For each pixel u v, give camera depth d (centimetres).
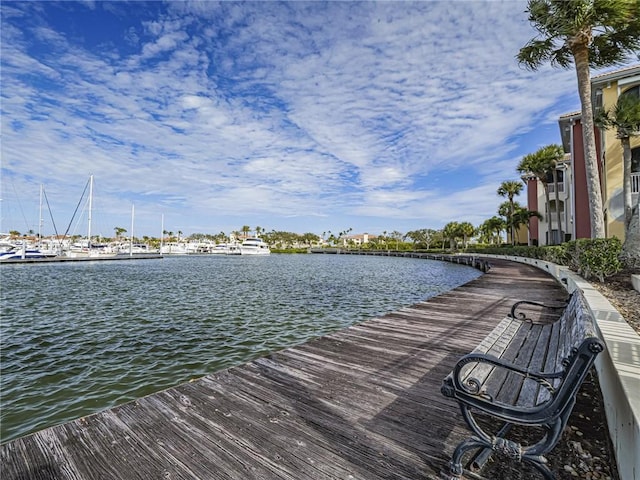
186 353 593
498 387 192
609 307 346
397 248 7050
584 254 680
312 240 10500
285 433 208
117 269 2712
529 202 2681
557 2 858
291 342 655
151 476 170
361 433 207
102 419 225
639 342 215
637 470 110
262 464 178
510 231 3522
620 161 1241
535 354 246
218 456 185
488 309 590
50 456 186
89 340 668
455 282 1742
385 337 421
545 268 1298
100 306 1039
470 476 165
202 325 787
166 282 1741
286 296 1244
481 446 160
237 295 1271
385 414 230
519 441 193
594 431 199
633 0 814
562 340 230
